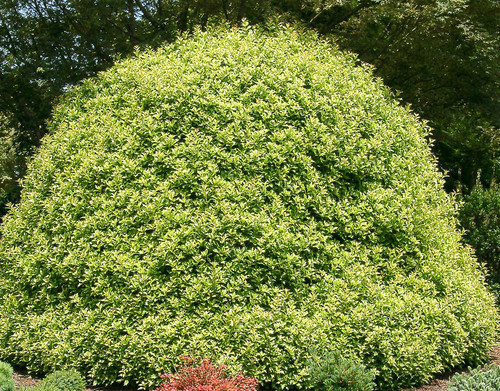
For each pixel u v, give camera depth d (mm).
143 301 6301
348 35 20938
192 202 6695
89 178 7172
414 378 6621
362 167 7266
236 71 7777
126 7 18203
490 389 5078
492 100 19859
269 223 6520
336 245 6840
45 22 20984
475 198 12469
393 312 6508
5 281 7770
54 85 18953
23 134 23016
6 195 23484
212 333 5984
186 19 19531
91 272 6535
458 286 7438
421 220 7398
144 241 6590
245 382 5246
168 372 5832
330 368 5645
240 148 7031
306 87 7992
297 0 20562
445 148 21203
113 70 8922
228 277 6289
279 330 6012
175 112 7332
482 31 17875
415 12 18078
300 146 7148
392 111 8578
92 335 6352
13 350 7180
